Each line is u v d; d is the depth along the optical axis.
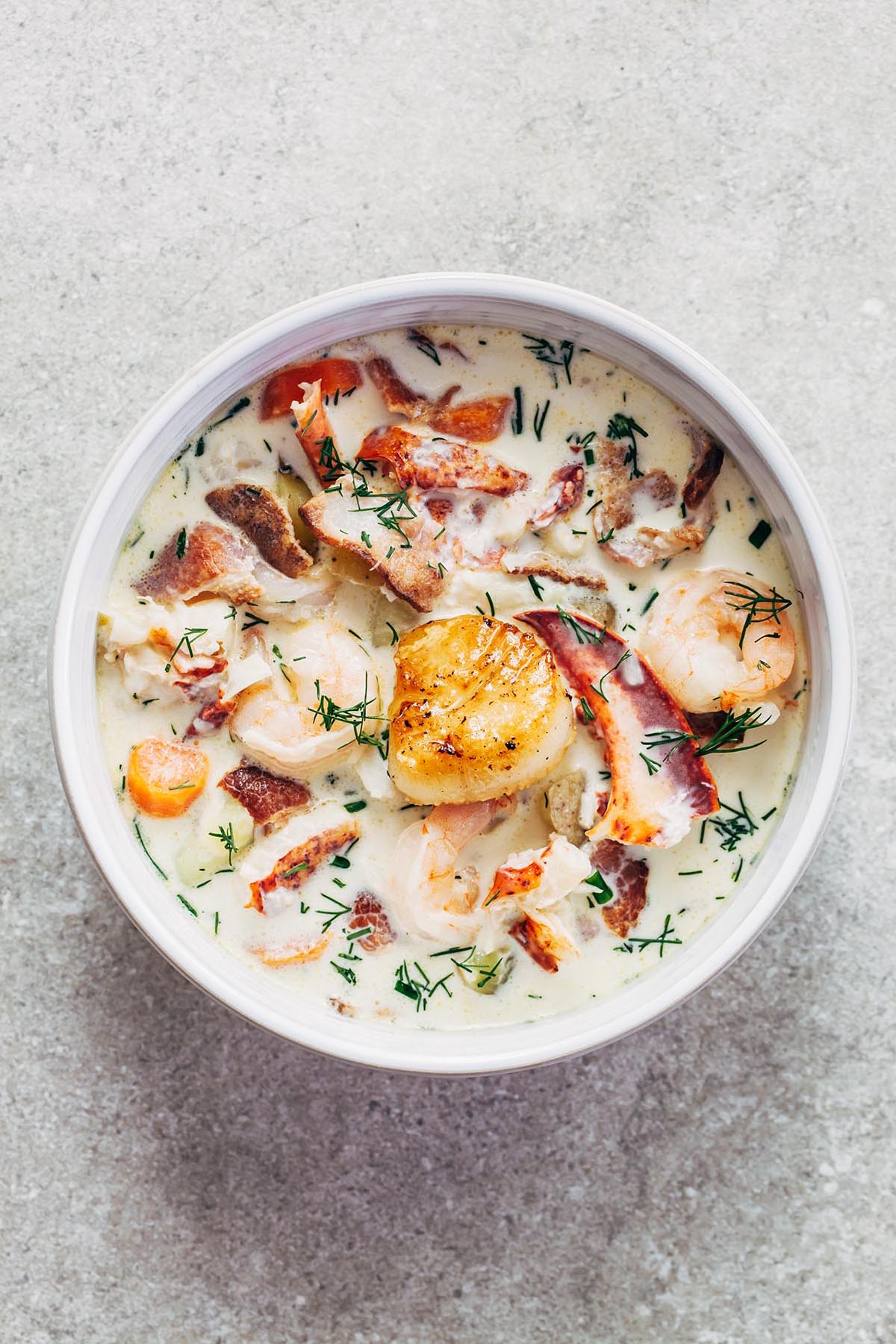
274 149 0.50
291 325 0.44
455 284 0.44
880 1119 0.50
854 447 0.50
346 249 0.50
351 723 0.45
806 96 0.50
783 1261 0.50
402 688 0.44
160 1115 0.50
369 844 0.45
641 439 0.45
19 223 0.50
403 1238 0.51
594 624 0.45
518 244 0.50
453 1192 0.51
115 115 0.50
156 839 0.45
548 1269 0.51
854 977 0.50
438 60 0.50
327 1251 0.51
